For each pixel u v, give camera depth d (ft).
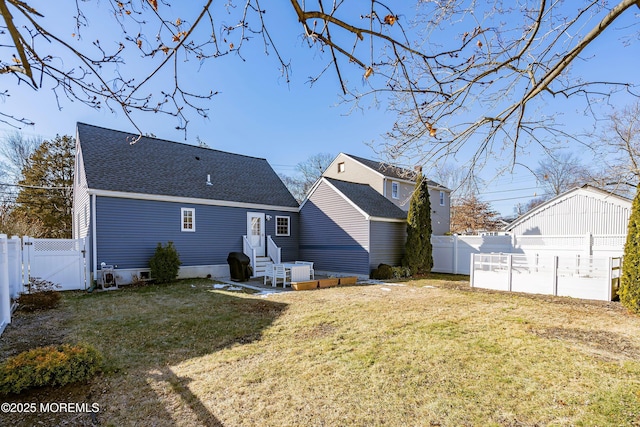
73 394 11.18
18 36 5.66
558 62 8.29
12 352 15.38
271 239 48.91
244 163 56.95
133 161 42.01
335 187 47.52
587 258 28.45
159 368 13.41
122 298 28.48
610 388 11.34
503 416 9.76
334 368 13.20
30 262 31.07
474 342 16.14
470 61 8.50
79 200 44.60
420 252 46.24
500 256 33.86
